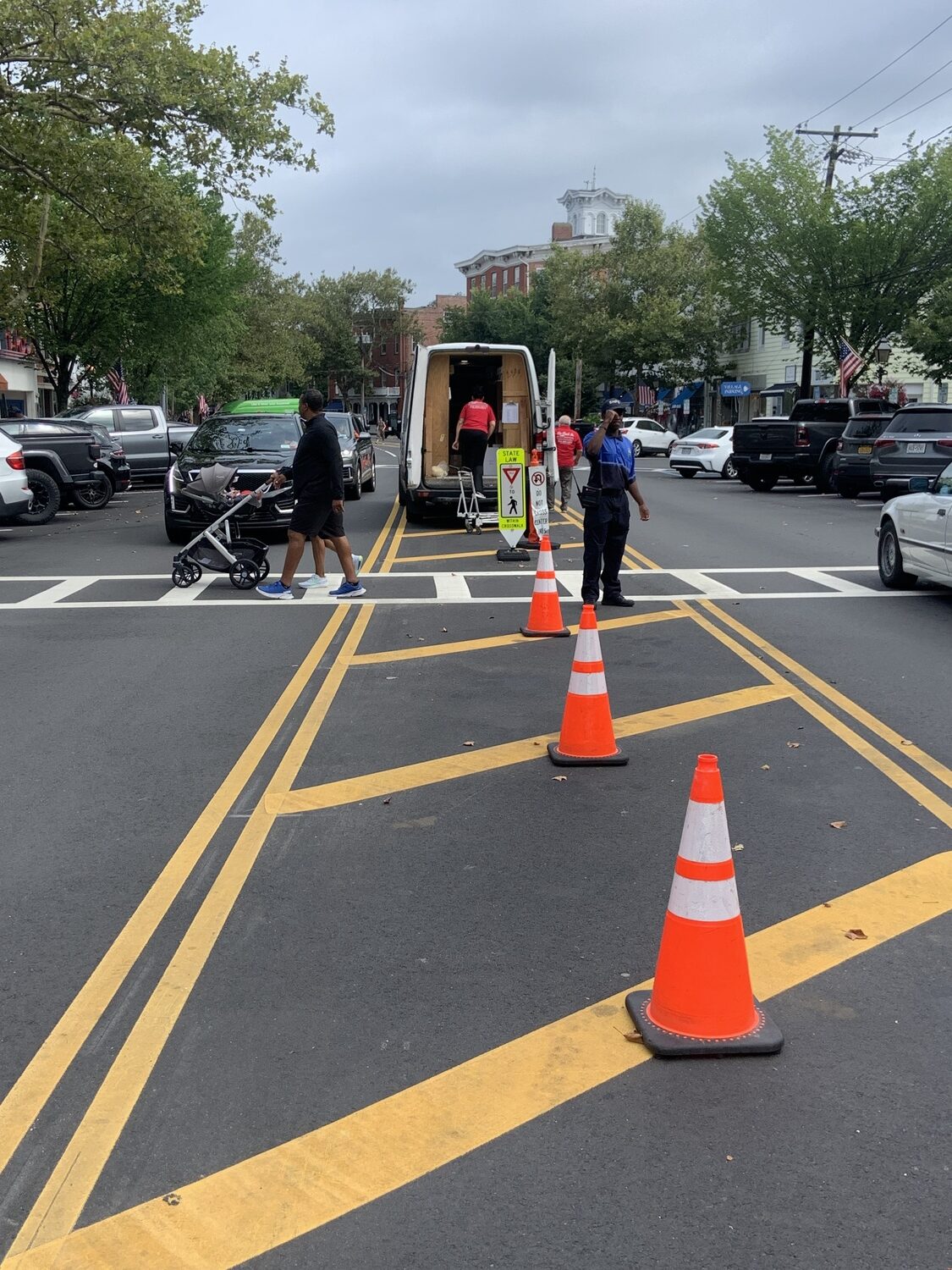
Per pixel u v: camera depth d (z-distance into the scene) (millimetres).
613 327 57188
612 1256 2689
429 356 17891
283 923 4453
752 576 13305
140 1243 2740
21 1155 3080
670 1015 3572
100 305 34062
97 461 21953
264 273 67375
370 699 7820
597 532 10891
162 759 6551
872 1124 3184
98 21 18344
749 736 6934
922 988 3930
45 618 10859
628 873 4910
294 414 17406
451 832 5398
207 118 20109
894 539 12203
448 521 19297
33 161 20312
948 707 7531
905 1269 2648
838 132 36531
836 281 36250
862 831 5352
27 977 4051
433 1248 2717
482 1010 3787
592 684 6402
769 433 25906
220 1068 3469
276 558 14953
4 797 5926
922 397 43344
